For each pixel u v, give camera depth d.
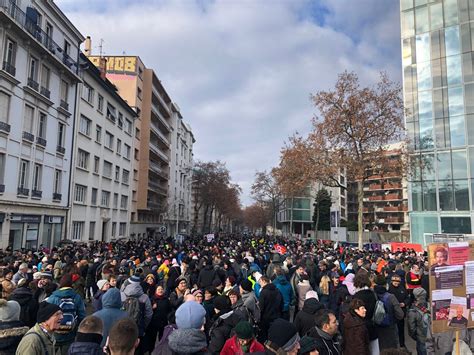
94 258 13.55
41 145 23.80
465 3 28.83
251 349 3.80
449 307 4.89
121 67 47.22
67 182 27.58
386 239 42.25
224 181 59.94
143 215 50.81
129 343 2.81
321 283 9.03
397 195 73.81
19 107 21.55
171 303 6.85
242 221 125.62
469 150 27.36
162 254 14.96
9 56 20.94
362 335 4.48
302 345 3.60
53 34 25.72
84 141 30.61
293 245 27.14
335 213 27.66
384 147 28.44
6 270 8.62
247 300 5.90
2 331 3.87
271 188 54.41
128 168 43.03
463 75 28.23
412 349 7.81
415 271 9.24
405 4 32.00
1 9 19.42
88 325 3.46
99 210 33.84
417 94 30.36
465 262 5.05
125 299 5.88
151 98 51.50
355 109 27.16
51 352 3.64
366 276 5.77
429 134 29.31
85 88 31.14
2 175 20.14
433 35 30.14
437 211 28.31
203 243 27.72
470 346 5.43
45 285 6.30
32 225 23.16
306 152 28.91
